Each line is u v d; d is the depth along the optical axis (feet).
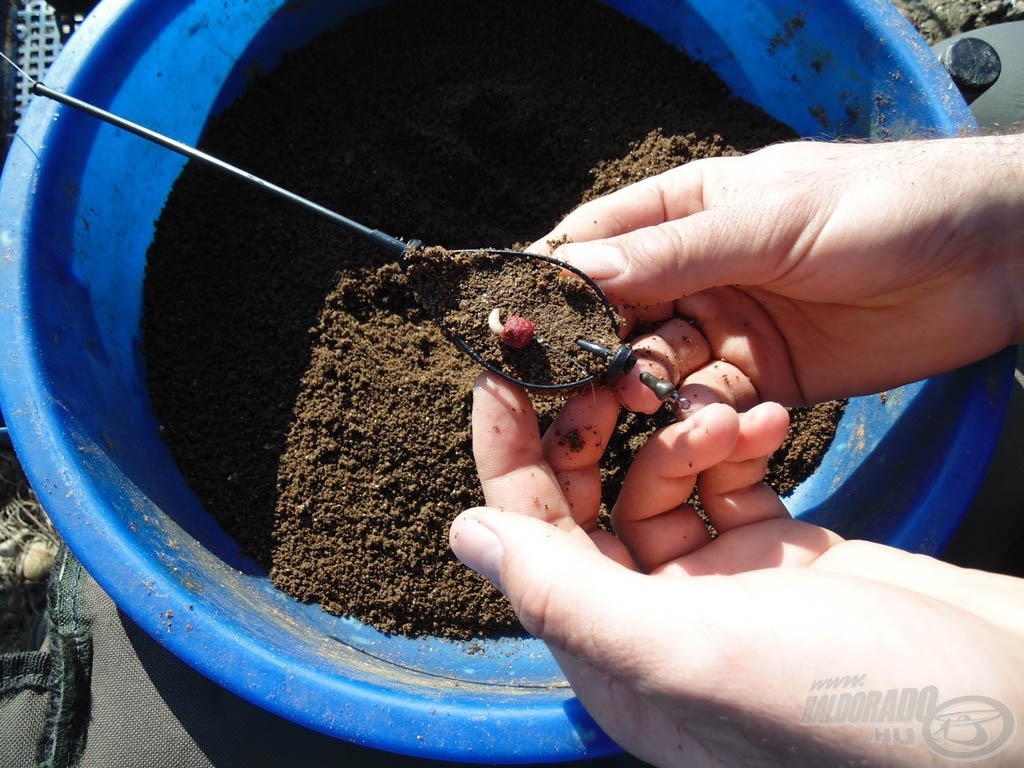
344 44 1.10
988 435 0.80
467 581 0.89
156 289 0.98
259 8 1.03
